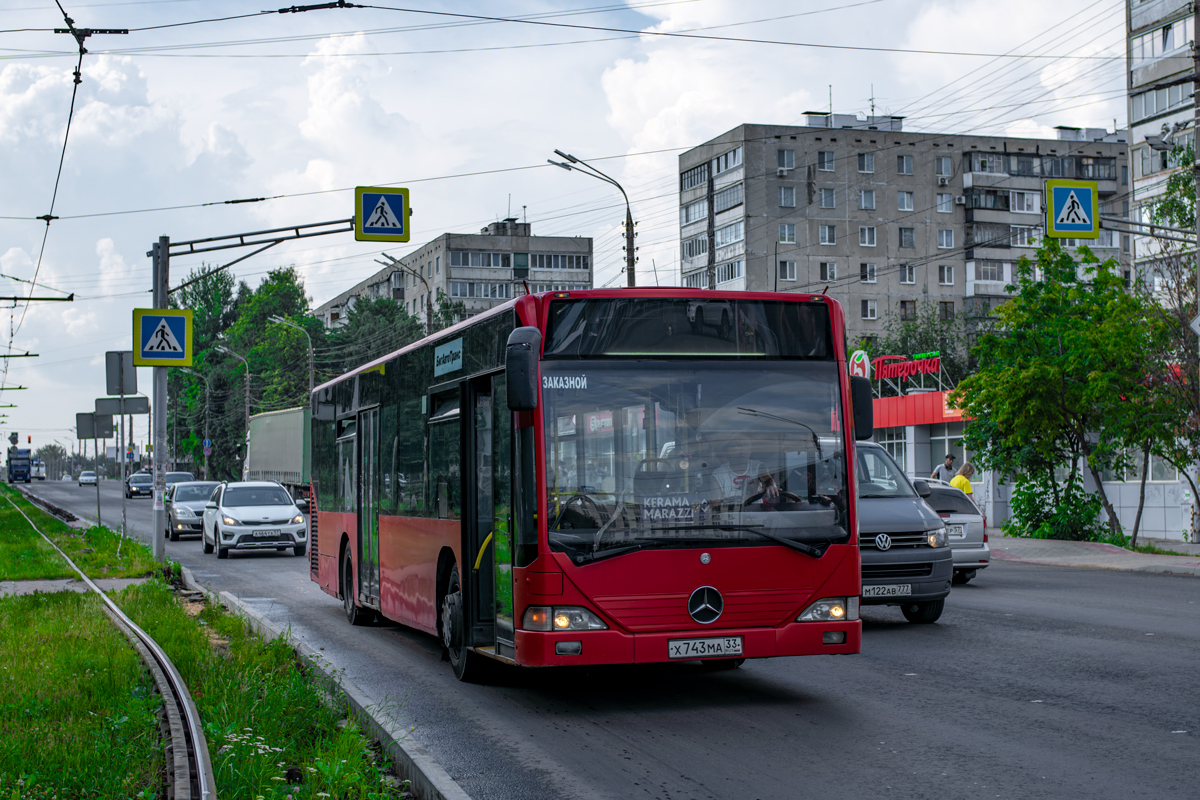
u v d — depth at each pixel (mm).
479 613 9617
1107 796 5973
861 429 8797
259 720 7594
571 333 8406
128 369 24188
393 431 12555
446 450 10430
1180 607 14836
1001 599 16094
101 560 23531
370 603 13539
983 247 83000
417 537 11391
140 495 76312
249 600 17672
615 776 6660
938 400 38062
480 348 9516
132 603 15547
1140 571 21375
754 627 8281
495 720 8367
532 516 8195
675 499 8297
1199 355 24203
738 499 8383
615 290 8508
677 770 6770
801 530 8438
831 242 80250
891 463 14562
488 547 9445
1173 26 45500
